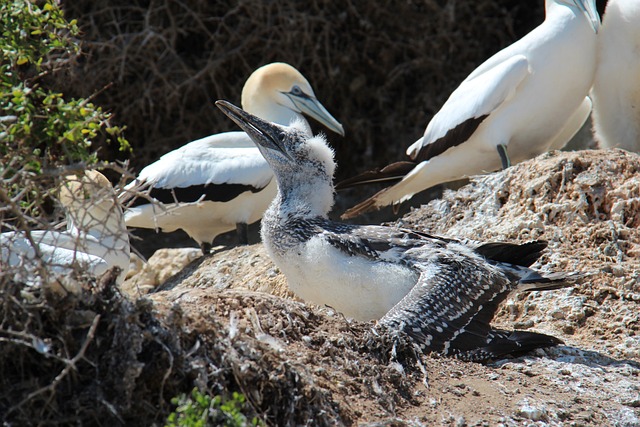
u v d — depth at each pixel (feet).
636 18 57.52
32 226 36.86
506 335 36.24
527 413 31.40
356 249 36.99
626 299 42.91
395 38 87.40
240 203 60.75
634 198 47.80
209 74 82.38
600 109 61.52
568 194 48.85
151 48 81.66
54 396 26.08
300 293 39.06
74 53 42.19
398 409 30.76
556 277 37.83
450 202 51.93
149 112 82.84
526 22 88.22
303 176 39.81
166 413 26.50
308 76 86.69
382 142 87.40
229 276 54.08
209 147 61.77
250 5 83.20
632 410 32.91
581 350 37.83
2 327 26.00
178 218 60.49
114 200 29.30
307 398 28.53
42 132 33.04
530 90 57.06
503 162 57.26
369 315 37.40
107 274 27.55
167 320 27.63
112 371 26.40
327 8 85.66
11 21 34.60
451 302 35.19
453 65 87.25
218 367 27.68
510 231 47.70
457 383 32.81
